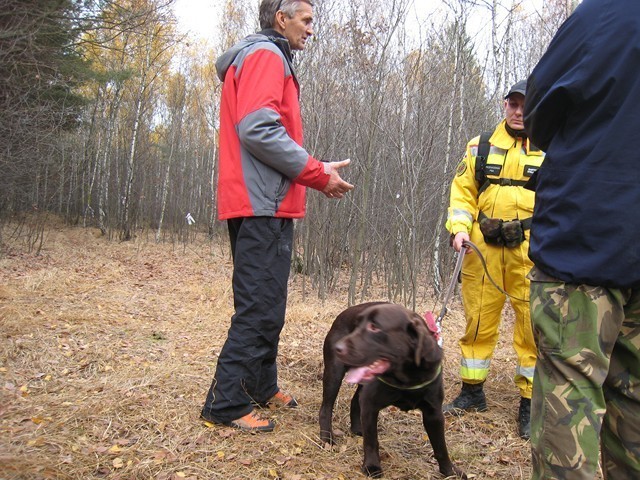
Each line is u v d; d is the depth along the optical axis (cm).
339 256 969
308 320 687
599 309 179
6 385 361
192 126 2436
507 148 357
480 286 364
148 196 2023
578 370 181
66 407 325
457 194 372
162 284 960
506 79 970
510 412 381
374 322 244
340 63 888
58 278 862
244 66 301
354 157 880
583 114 182
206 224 2342
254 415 334
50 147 1309
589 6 182
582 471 176
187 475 253
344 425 336
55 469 246
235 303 317
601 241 176
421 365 245
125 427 299
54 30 1070
